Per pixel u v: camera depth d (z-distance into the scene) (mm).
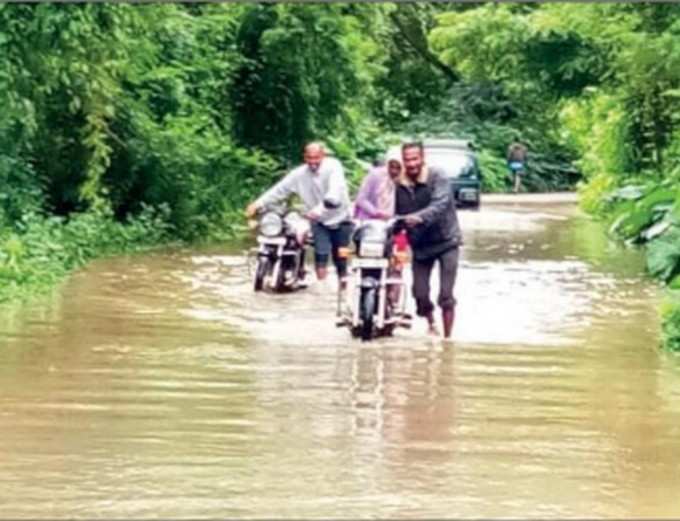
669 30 27656
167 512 8164
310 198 19312
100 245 23281
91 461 9344
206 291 18688
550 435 10344
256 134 33312
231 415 10828
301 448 9781
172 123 27953
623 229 28203
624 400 11719
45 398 11375
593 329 15812
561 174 60125
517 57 34250
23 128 21656
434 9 57188
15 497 8469
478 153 57375
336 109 34344
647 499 8625
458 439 10148
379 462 9414
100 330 15023
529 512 8273
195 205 26438
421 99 59938
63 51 19891
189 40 29016
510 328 15789
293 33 32688
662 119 32250
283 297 18297
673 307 14797
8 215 21609
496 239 28938
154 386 11938
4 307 16609
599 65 32938
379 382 12305
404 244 15227
